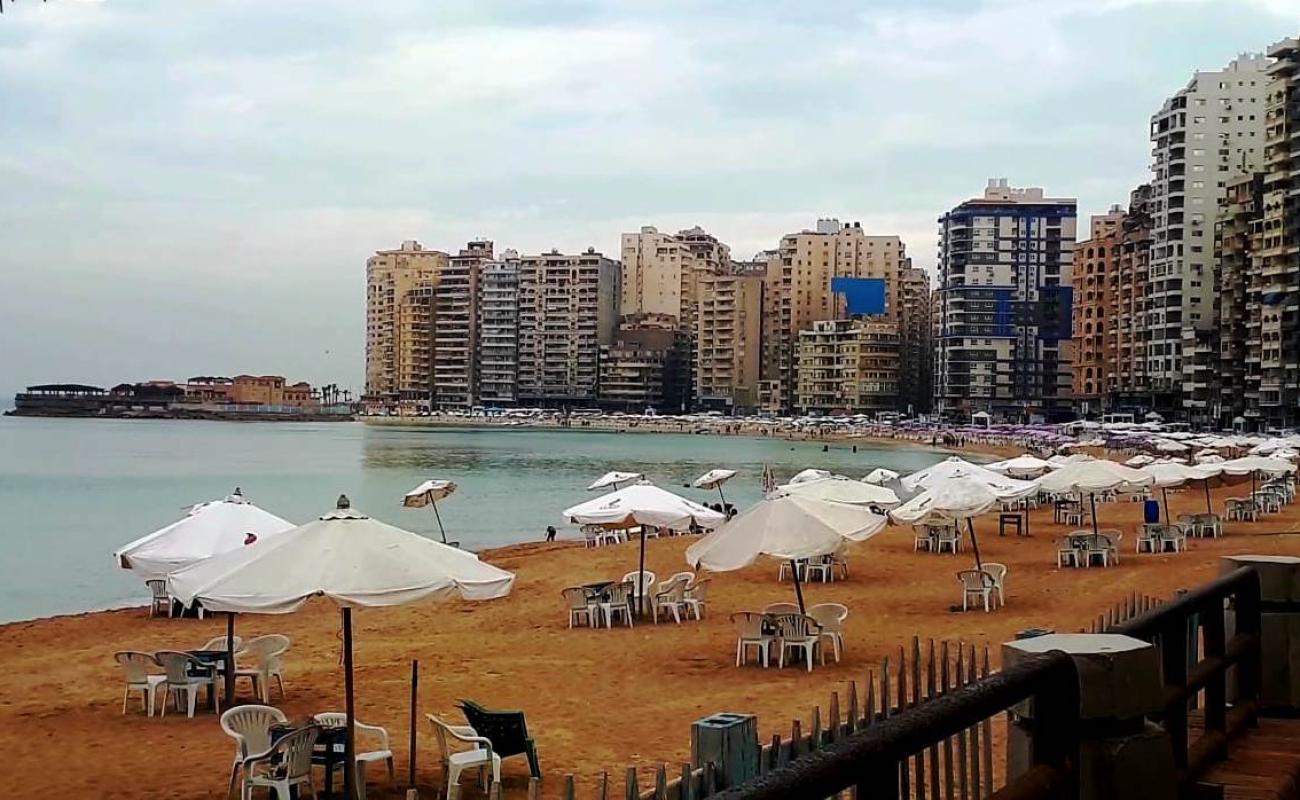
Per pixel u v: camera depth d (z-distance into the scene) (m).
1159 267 150.88
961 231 195.62
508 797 12.02
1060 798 3.36
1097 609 22.53
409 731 14.98
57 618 25.89
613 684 17.30
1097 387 173.62
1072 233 193.75
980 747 8.12
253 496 70.69
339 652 20.52
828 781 2.38
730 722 6.87
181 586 11.24
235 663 17.67
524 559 33.91
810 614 18.55
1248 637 6.29
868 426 178.75
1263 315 123.19
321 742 12.21
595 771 12.78
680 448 144.50
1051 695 3.45
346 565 10.83
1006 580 27.02
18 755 14.09
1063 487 29.06
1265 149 137.88
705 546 17.48
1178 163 148.25
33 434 179.88
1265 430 120.25
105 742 14.70
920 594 25.61
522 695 16.69
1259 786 5.29
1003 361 192.50
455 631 22.45
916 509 23.61
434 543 11.74
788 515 17.44
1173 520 41.50
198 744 14.55
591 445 152.38
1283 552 31.09
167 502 65.12
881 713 7.49
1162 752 3.82
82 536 48.28
